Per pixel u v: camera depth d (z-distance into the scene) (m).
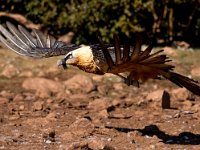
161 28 33.28
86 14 32.19
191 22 33.56
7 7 35.12
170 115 18.91
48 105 20.88
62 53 14.01
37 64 28.55
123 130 16.80
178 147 15.04
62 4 32.91
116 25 31.86
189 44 33.72
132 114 19.23
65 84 24.91
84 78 24.94
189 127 17.11
